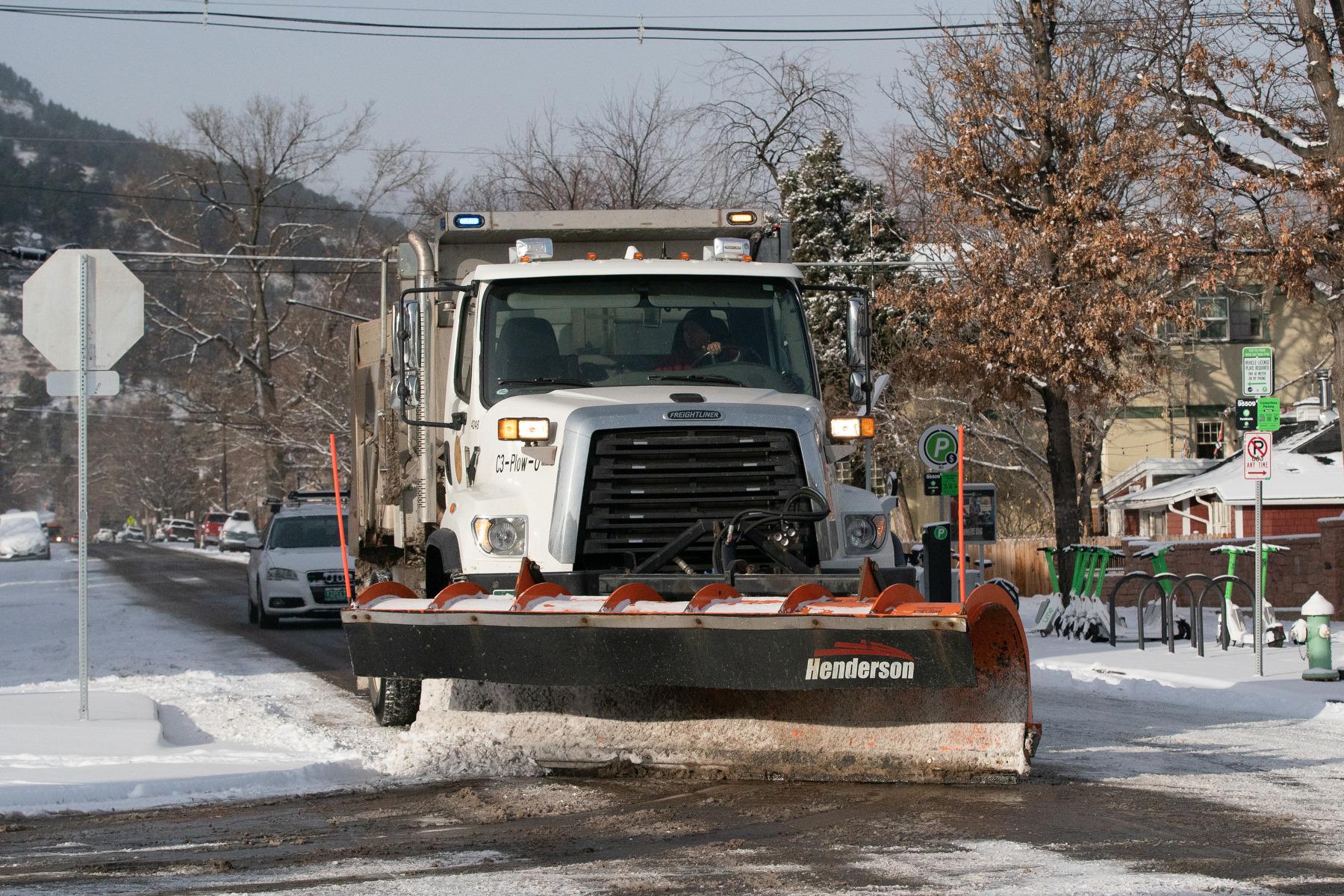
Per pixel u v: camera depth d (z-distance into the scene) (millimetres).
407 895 7863
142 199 80438
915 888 7906
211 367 84812
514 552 11820
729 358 13219
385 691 14492
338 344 76875
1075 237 31797
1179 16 27328
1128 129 31375
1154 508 59812
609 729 11656
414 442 15398
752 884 8031
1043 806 10359
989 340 33000
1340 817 10039
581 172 63906
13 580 50594
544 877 8266
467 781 11477
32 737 13414
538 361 12969
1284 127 25828
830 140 58844
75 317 14859
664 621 10109
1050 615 26609
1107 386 32812
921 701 11062
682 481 11844
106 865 8789
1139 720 15789
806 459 12008
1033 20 33156
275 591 28188
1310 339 62156
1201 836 9344
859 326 13820
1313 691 17609
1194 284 47281
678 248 15820
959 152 32844
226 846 9328
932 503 63031
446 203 71375
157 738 13438
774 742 11266
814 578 11039
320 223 80375
